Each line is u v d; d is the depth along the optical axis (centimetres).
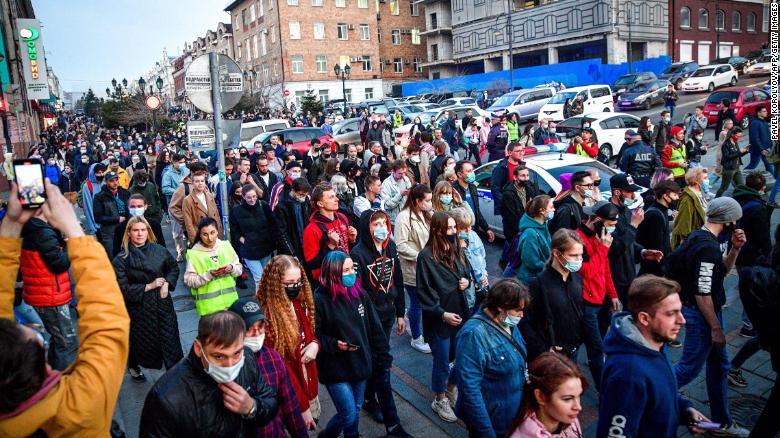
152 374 574
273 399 283
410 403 508
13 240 195
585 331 467
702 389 509
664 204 568
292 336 377
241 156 1009
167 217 1406
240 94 723
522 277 520
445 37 5834
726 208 428
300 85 5238
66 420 172
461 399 351
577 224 616
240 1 5900
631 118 1886
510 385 351
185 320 732
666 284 290
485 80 4694
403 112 3244
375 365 429
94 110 7119
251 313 296
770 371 529
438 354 474
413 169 1056
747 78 3831
